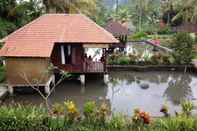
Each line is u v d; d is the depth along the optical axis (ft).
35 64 70.74
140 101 68.95
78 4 156.25
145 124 42.01
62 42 78.33
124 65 101.81
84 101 69.51
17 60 70.49
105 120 42.73
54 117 42.52
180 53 102.32
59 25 82.74
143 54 119.24
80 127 41.24
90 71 81.82
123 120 43.01
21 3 121.49
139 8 250.98
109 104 66.69
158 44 154.71
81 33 81.25
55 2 138.62
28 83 71.36
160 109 61.41
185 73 98.73
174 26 214.69
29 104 63.46
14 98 70.44
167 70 101.09
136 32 211.20
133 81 88.17
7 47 73.31
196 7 168.04
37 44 74.84
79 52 84.17
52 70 77.61
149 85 83.76
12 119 41.37
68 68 81.61
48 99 70.38
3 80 79.05
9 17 113.39
